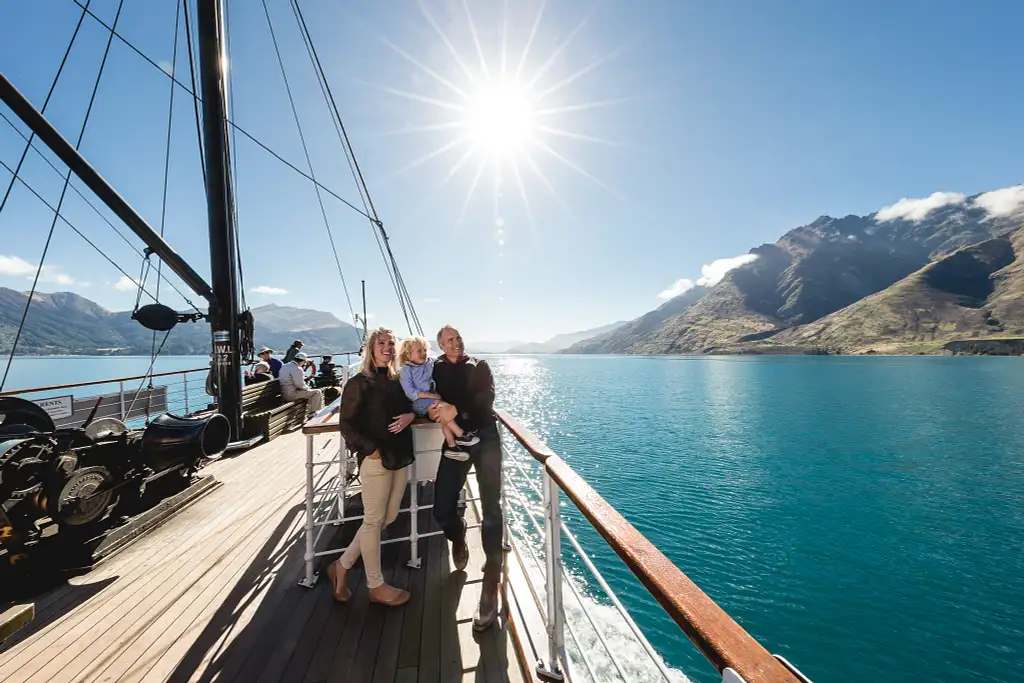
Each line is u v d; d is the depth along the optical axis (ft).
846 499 107.45
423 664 8.87
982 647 55.93
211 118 22.86
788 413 224.12
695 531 88.02
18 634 9.69
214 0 22.47
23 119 14.37
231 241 24.11
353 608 10.73
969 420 204.85
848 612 62.90
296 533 14.73
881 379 366.63
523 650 8.92
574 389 338.95
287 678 8.49
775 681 2.75
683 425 192.95
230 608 10.73
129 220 17.84
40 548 11.76
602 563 66.39
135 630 9.89
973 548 83.92
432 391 11.04
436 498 11.69
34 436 12.38
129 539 13.78
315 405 33.42
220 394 24.32
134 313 21.72
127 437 15.20
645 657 46.11
